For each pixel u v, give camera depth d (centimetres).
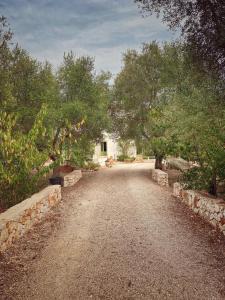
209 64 760
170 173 1941
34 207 776
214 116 812
